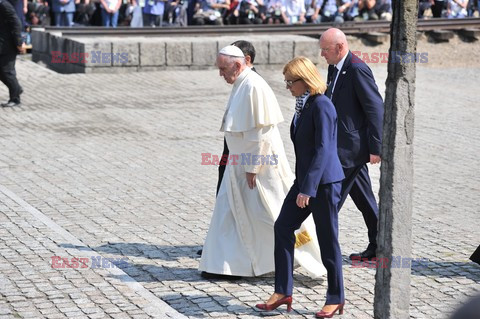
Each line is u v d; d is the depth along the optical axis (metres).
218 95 51.03
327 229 19.20
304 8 68.88
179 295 20.58
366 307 20.14
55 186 31.11
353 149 21.88
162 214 27.84
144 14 65.12
